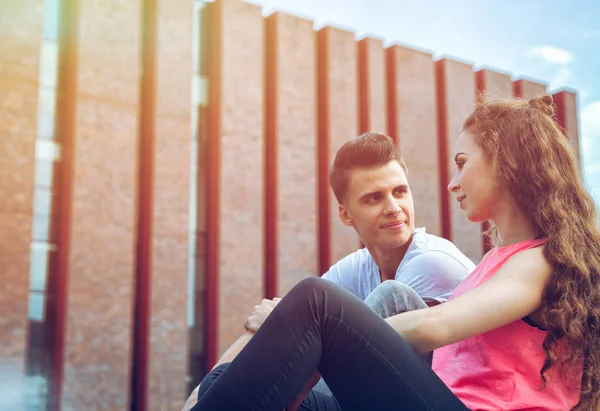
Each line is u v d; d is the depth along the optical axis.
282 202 15.20
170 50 14.50
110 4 13.90
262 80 15.48
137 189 13.88
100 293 12.93
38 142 13.05
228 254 14.38
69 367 12.42
